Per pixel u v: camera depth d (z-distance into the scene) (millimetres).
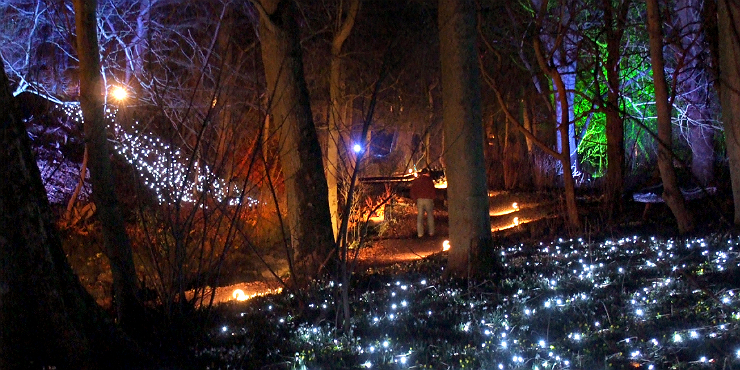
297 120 11125
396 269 11344
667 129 11680
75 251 13891
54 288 4457
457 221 9562
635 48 20859
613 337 5664
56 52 15781
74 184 17891
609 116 14961
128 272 6934
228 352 5668
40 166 13281
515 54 23344
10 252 4289
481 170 9500
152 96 13156
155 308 6305
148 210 6961
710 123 20062
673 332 5578
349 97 16625
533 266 9883
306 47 19062
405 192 23734
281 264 14914
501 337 5902
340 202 16656
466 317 6992
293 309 7289
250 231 16672
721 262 8195
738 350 4785
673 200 11867
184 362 5328
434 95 26891
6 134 4273
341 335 6375
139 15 16516
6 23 15531
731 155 10461
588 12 19344
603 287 7762
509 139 28891
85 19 7953
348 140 15984
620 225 13602
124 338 4961
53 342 4426
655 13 11281
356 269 11031
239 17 18062
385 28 20938
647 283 7680
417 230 18641
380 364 5367
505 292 8266
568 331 5980
